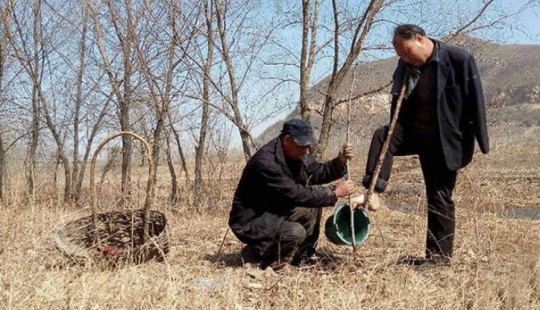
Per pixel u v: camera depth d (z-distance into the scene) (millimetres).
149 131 11266
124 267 5004
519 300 4129
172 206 9914
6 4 11656
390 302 4129
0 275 4398
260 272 5148
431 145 5234
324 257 5426
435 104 5059
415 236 7141
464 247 5887
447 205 5316
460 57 4934
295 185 5242
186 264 5609
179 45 8820
